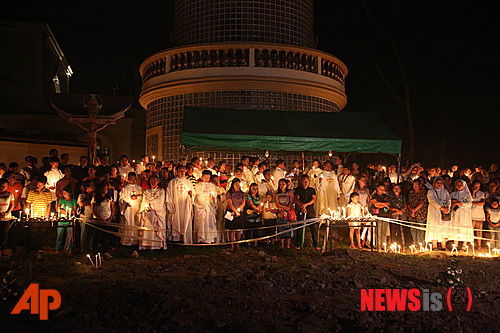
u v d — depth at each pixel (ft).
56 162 38.55
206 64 59.62
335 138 44.14
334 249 35.35
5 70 81.30
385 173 45.52
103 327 19.80
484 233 40.65
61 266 29.40
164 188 38.58
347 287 26.02
